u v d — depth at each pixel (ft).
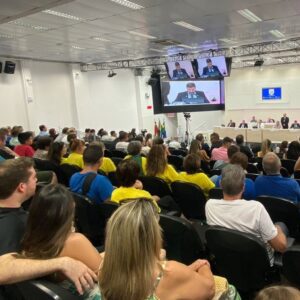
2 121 37.29
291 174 17.34
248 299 6.49
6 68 36.52
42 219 4.25
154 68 54.70
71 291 3.99
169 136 60.90
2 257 4.12
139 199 3.74
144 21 23.85
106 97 51.08
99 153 9.78
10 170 5.18
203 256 6.92
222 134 44.88
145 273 3.41
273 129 40.52
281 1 20.34
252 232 6.47
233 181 6.68
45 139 16.33
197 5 20.56
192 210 10.86
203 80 47.21
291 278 5.37
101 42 31.42
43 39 28.50
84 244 4.43
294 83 53.83
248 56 45.57
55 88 43.75
